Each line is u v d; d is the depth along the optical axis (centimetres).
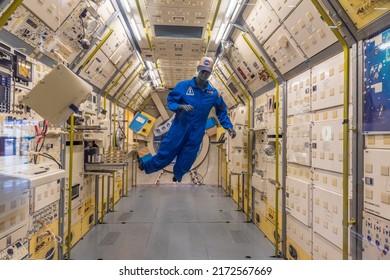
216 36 474
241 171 584
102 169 480
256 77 501
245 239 472
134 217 601
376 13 209
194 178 1030
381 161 211
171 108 287
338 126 271
